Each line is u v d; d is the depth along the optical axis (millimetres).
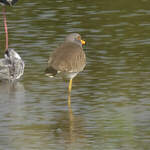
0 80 17344
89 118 13875
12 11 25047
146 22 23406
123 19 23875
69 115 14109
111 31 22250
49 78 17266
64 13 24656
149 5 25984
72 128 13242
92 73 17531
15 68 17203
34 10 25125
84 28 22625
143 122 13500
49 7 25562
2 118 13930
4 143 12352
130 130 13031
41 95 15703
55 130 13102
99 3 26297
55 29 22469
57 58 14906
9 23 23453
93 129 13148
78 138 12664
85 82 16703
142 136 12672
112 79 16906
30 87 16453
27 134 12891
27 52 19734
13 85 16734
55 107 14719
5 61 17391
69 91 15672
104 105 14750
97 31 22234
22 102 15125
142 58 18969
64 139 12586
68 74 15352
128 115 13984
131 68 17922
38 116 14078
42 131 13062
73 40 15758
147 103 14812
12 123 13594
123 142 12344
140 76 17109
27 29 22547
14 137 12711
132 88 16031
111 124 13438
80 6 25781
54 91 16016
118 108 14508
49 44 20609
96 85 16406
